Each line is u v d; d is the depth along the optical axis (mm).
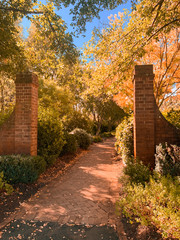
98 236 2818
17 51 7289
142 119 5590
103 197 4488
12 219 3340
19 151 5949
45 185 5398
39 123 7012
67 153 10070
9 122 6078
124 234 2836
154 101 5613
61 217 3445
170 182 3400
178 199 2686
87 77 7223
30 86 5984
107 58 6930
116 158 9562
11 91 14078
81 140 13039
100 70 7062
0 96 13391
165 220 2535
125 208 3178
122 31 6520
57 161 8359
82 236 2820
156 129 5574
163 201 3018
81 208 3855
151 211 2930
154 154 5410
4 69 7539
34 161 5422
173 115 7074
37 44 8000
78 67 7164
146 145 5535
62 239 2738
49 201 4227
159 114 5605
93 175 6582
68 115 17812
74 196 4559
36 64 7727
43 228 3047
